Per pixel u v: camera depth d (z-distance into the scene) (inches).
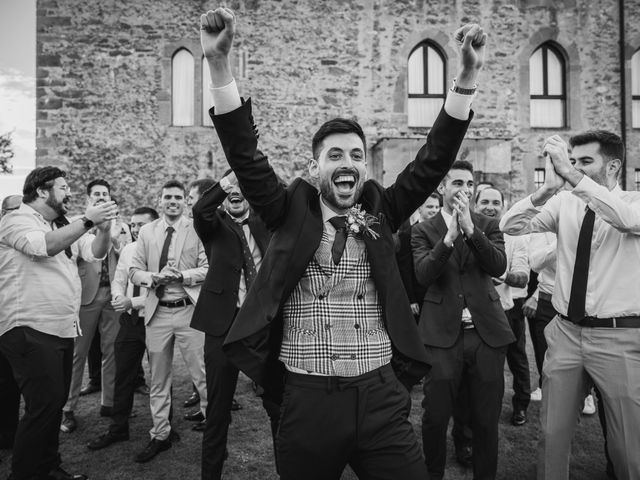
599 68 477.1
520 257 161.6
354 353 73.9
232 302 128.7
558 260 111.8
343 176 74.9
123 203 444.8
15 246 119.6
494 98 471.2
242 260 134.1
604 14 476.7
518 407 165.2
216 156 456.4
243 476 134.0
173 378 219.3
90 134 442.0
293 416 73.2
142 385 205.0
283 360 76.7
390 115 466.0
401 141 439.5
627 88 475.8
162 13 450.9
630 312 99.9
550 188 104.5
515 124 472.1
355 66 462.9
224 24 65.7
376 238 75.0
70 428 163.9
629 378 98.9
